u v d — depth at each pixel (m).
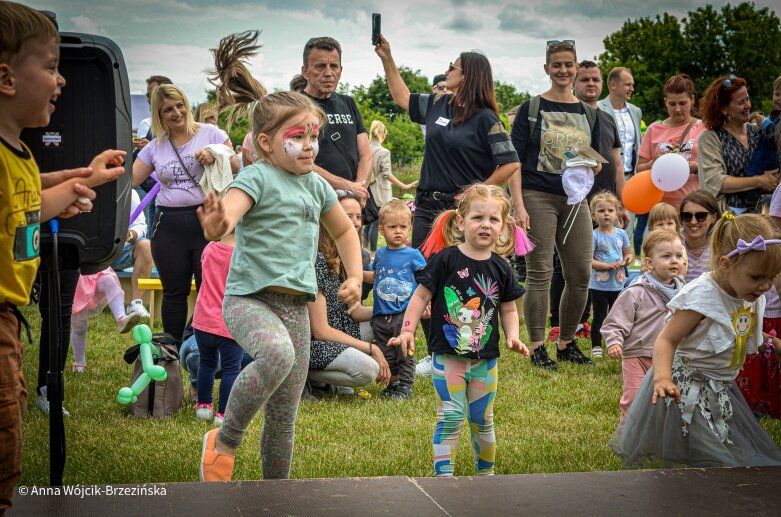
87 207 2.73
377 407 5.70
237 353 5.27
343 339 6.01
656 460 4.21
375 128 15.38
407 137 33.66
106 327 8.37
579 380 6.59
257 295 3.41
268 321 3.29
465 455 4.67
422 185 6.54
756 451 4.14
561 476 3.27
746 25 46.19
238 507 2.82
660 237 5.06
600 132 7.23
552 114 6.94
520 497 3.03
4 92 2.46
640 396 4.39
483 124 6.32
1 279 2.46
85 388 5.99
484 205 4.20
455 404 4.12
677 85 8.29
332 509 2.84
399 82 6.87
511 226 4.56
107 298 6.93
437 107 6.59
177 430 5.00
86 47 3.32
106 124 3.37
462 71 6.38
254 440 4.77
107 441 4.71
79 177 2.73
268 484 3.05
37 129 3.34
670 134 8.44
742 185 6.46
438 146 6.43
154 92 6.17
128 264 9.41
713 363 4.10
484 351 4.14
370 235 15.27
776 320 5.39
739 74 46.72
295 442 4.80
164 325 6.31
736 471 3.41
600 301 7.68
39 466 4.14
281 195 3.41
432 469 4.38
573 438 5.03
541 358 7.10
